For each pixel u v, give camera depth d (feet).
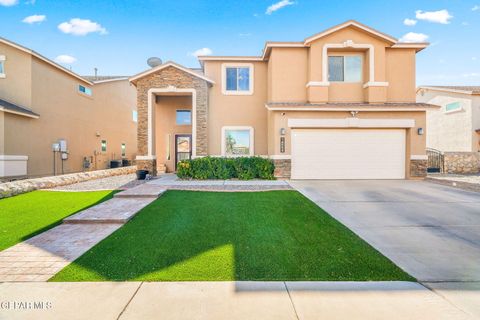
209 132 50.31
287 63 46.98
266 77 50.93
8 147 44.70
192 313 9.28
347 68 47.01
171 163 57.82
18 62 48.57
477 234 17.34
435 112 69.77
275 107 42.14
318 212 22.52
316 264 13.03
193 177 43.32
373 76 45.42
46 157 52.60
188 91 47.14
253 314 9.24
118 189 35.01
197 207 24.27
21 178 46.16
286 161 42.80
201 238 16.56
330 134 43.19
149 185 36.06
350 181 40.78
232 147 50.67
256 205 24.93
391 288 10.88
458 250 14.75
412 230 18.16
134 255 14.03
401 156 43.32
